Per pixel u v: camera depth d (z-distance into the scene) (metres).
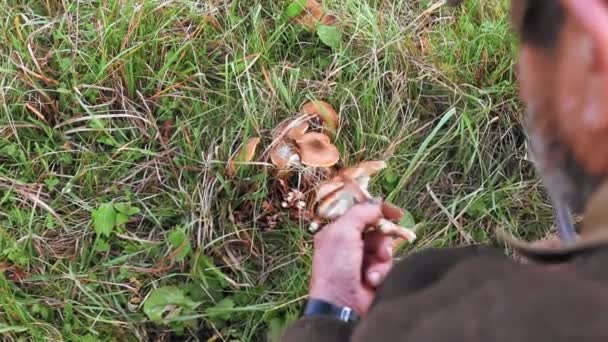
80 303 2.20
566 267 0.74
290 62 2.58
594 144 0.75
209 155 2.32
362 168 2.21
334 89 2.47
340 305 1.39
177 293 2.18
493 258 0.81
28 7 2.54
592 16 0.70
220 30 2.54
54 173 2.33
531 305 0.67
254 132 2.35
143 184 2.34
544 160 0.83
